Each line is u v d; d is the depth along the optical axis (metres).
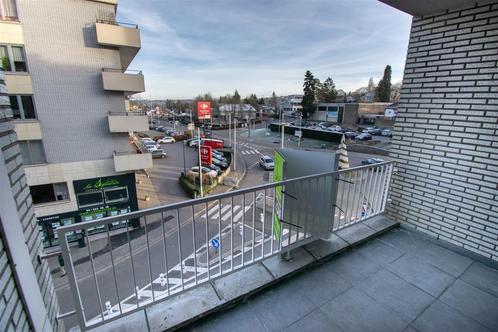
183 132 39.31
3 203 1.04
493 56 2.08
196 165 22.14
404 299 1.82
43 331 1.27
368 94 57.47
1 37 7.52
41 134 8.63
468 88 2.25
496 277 2.09
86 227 1.30
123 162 9.88
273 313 1.69
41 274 1.37
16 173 1.25
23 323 1.10
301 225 2.18
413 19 2.60
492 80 2.11
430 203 2.63
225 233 9.62
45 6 7.92
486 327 1.61
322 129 36.81
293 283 1.96
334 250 2.29
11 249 1.05
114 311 1.55
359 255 2.34
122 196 10.49
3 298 0.96
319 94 51.69
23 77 8.02
